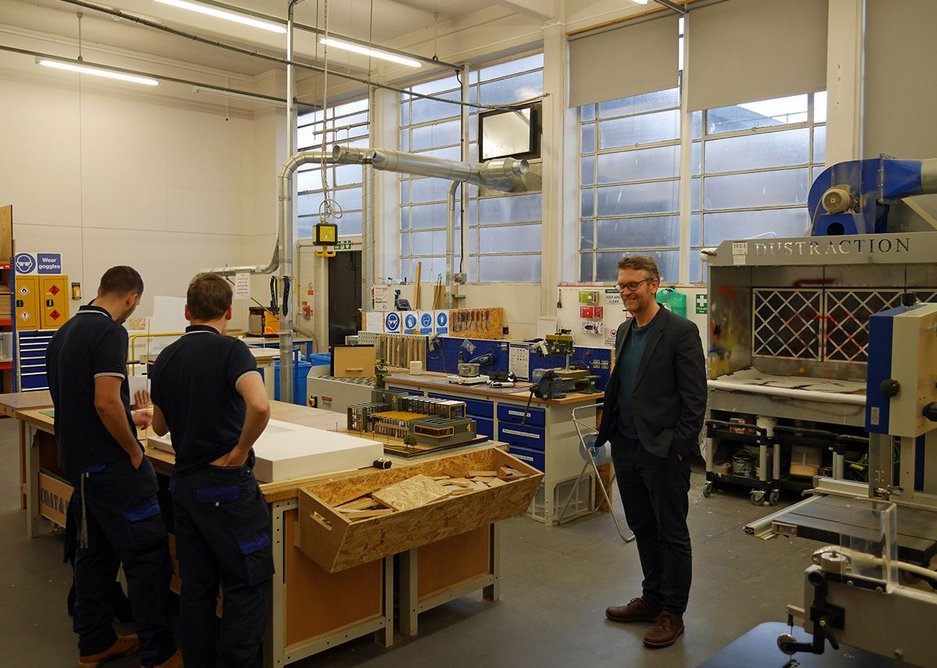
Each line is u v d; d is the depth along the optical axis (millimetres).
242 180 9977
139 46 8570
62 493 3693
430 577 2891
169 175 9227
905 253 3941
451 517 2596
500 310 7117
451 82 8117
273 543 2383
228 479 2148
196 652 2234
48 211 8273
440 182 8391
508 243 7711
